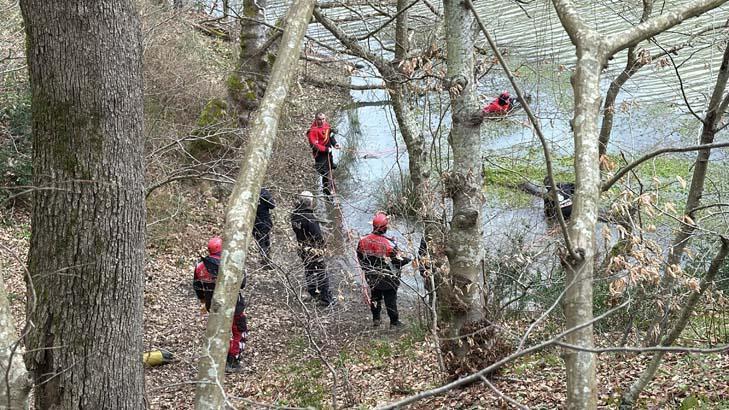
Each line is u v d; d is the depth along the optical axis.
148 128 13.23
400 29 9.51
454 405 7.58
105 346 5.50
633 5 11.56
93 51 5.29
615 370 7.72
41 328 5.42
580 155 2.69
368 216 14.65
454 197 8.18
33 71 5.34
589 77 2.82
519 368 8.30
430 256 8.41
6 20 13.91
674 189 13.05
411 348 10.03
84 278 5.40
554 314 9.19
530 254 9.82
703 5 3.12
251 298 11.91
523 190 13.66
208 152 14.57
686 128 14.22
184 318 11.76
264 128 3.04
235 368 10.07
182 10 15.64
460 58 7.91
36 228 5.46
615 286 6.17
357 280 11.83
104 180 5.41
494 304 8.99
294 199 13.26
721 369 7.22
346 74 8.56
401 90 9.16
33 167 5.46
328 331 11.12
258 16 16.34
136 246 5.66
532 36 15.80
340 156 18.33
